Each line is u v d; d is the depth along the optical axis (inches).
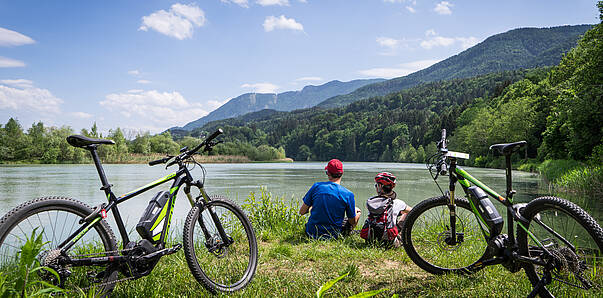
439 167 119.8
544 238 99.3
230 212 132.0
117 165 1962.4
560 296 99.7
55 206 93.0
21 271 77.2
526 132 1973.4
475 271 123.4
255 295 109.0
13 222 85.7
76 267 99.7
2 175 955.3
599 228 89.0
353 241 182.5
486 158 2128.4
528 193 569.3
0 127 2308.1
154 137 2856.8
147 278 112.9
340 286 116.8
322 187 197.0
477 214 113.0
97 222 98.8
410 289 115.3
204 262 133.0
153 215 106.9
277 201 246.4
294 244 184.1
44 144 2209.6
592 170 557.3
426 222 129.6
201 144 117.0
